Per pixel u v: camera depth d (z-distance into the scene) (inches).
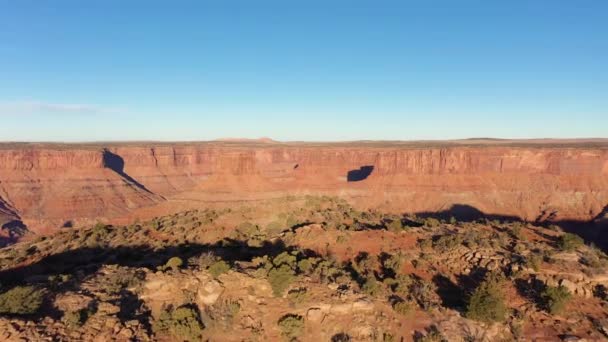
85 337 1369.3
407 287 1854.1
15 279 2006.6
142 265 2196.1
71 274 1903.3
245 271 1793.8
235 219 3454.7
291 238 2544.3
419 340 1560.0
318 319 1598.2
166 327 1507.1
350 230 2568.9
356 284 1831.9
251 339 1524.4
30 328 1325.0
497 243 2223.2
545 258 2031.3
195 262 2020.2
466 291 1878.7
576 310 1756.9
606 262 2010.3
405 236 2407.7
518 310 1753.2
